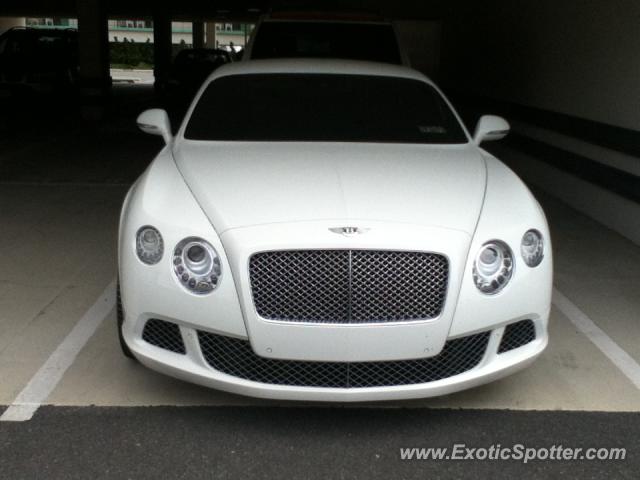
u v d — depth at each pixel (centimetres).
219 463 300
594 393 365
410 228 311
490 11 1192
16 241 603
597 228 690
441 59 1570
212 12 3109
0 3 2827
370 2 1570
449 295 305
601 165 693
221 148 414
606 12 731
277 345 301
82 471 292
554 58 883
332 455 307
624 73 687
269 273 302
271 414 337
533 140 911
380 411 342
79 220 675
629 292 514
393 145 429
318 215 317
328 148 415
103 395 350
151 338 323
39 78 1683
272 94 470
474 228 320
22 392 351
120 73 4362
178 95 2211
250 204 326
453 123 466
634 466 305
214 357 313
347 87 479
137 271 318
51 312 452
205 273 308
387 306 303
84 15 1548
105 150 1121
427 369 311
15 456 300
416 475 295
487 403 352
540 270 330
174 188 348
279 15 796
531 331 333
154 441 314
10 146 1134
